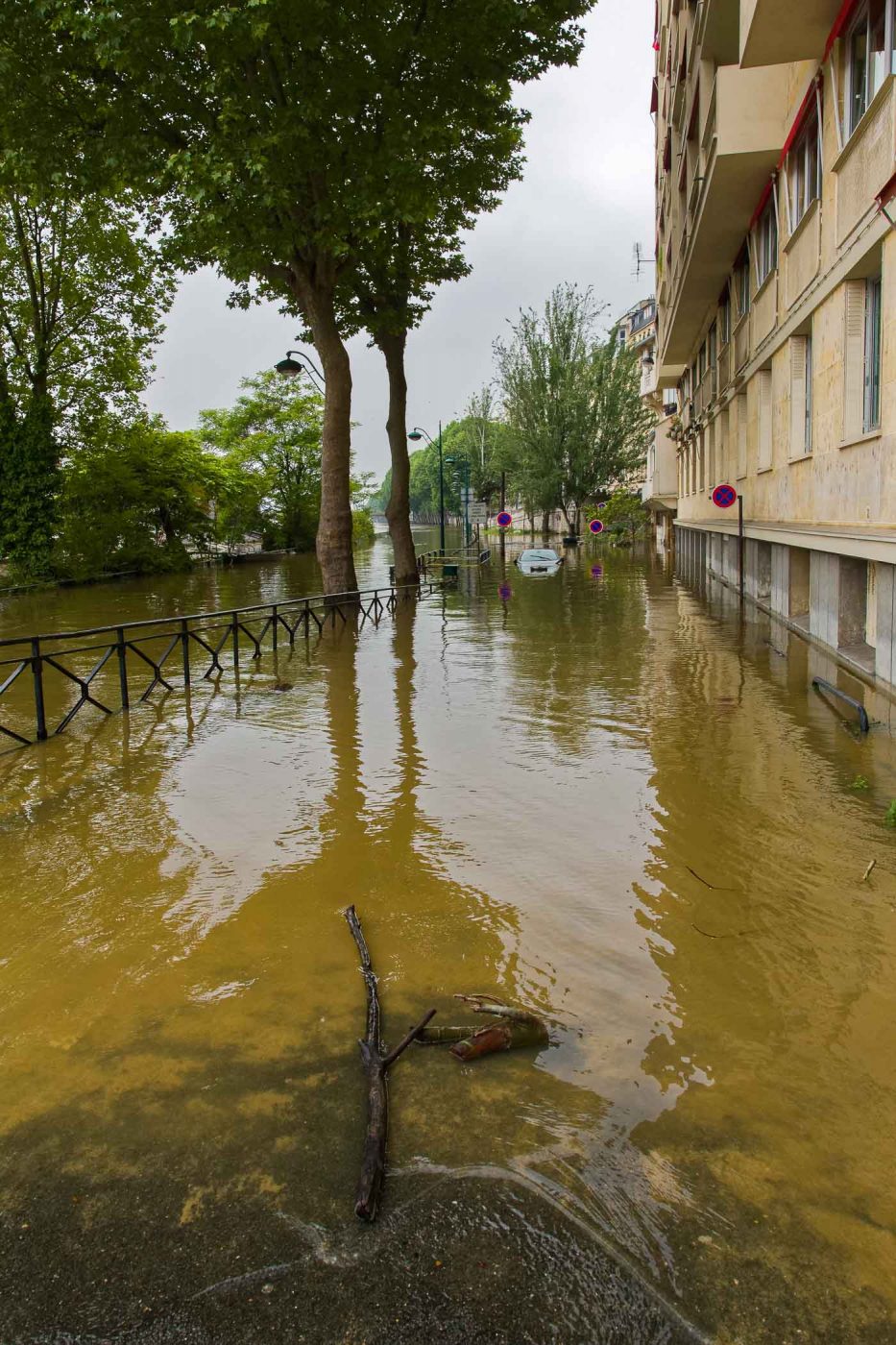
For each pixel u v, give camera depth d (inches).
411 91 670.5
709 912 168.1
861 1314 82.7
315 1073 121.9
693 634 551.8
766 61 418.0
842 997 137.6
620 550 1849.2
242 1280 88.0
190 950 159.2
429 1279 87.8
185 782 264.5
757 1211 95.2
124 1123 112.0
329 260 723.4
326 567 775.1
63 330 1273.4
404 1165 103.0
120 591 1109.7
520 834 212.4
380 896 180.2
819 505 434.9
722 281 818.2
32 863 202.7
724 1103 113.3
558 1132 108.4
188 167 563.8
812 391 448.1
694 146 673.0
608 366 2003.0
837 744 276.4
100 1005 141.3
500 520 1514.5
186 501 1539.1
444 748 295.3
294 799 245.3
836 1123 109.0
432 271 961.5
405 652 531.2
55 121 636.7
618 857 196.1
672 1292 85.7
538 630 614.5
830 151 396.2
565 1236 92.4
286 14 541.3
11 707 386.9
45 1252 92.1
